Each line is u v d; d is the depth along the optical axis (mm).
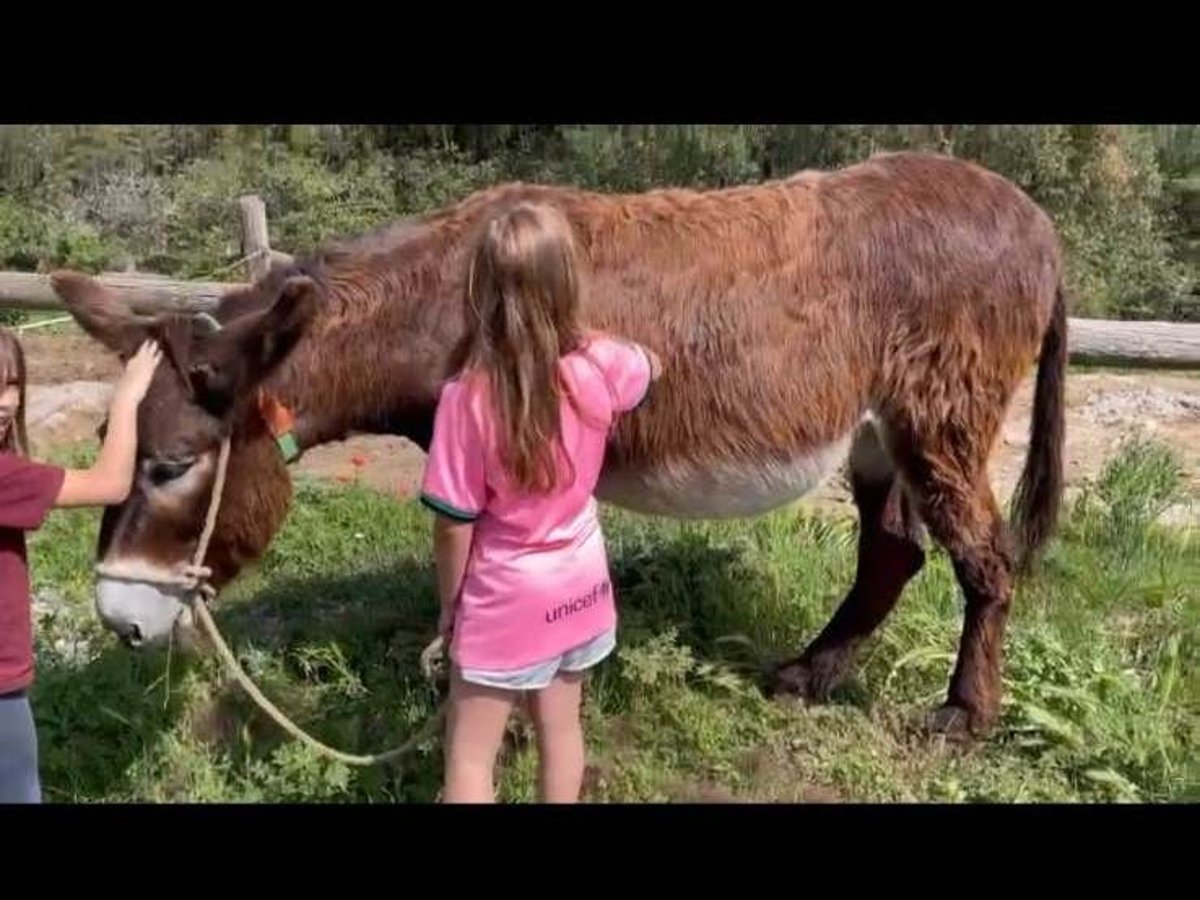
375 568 5363
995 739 4223
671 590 4910
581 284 3650
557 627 3070
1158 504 5910
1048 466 4309
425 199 11742
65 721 4133
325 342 3797
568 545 3066
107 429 3395
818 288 3938
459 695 3164
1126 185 10867
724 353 3885
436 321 3865
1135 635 4883
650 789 3977
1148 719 4191
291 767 3920
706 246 3908
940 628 4758
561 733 3301
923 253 3949
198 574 3615
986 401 4082
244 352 3471
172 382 3502
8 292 7324
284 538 5617
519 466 2865
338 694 4402
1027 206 4129
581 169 11602
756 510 4141
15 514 2965
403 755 4031
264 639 4754
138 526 3545
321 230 11195
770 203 4004
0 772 3059
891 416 4090
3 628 3004
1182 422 7465
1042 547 4363
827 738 4195
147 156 12062
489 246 2799
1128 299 10484
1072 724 4184
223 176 11617
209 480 3598
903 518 4387
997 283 4012
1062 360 4281
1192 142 11477
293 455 3691
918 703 4422
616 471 4035
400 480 6523
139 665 4395
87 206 11312
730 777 4039
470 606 3070
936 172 4098
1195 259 11156
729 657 4656
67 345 8500
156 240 11062
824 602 4992
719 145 11133
